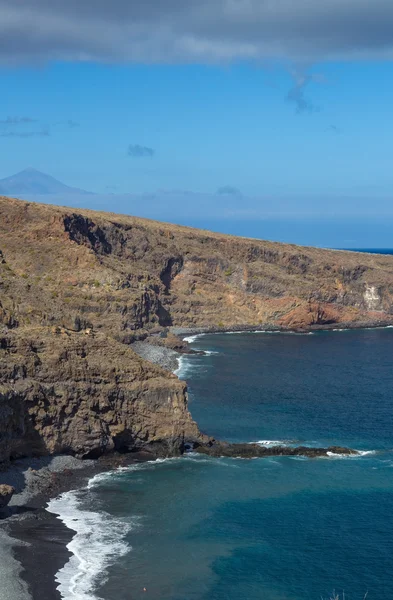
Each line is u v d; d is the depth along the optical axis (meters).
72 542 62.31
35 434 77.38
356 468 83.56
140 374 85.50
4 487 66.44
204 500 72.75
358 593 56.22
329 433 98.81
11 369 75.81
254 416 107.19
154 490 74.69
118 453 84.38
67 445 79.69
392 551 62.94
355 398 121.44
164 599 54.59
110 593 54.84
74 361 81.69
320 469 82.94
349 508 71.81
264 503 72.56
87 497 72.06
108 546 62.00
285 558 61.38
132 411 84.56
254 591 56.16
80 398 80.50
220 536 64.94
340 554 62.25
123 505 70.62
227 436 96.00
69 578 56.53
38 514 67.12
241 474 80.44
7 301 94.94
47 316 95.81
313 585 57.31
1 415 71.38
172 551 61.84
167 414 86.12
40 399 77.38
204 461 84.19
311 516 69.75
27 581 55.47
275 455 87.75
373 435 98.06
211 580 57.53
